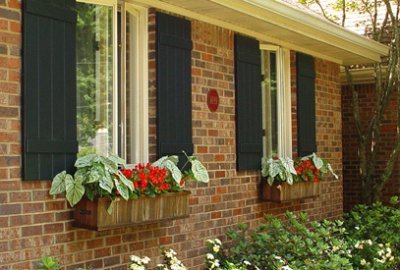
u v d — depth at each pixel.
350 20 11.01
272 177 7.14
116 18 5.43
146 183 5.11
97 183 4.73
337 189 9.26
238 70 6.94
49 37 4.68
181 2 5.92
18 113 4.48
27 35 4.52
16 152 4.47
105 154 5.32
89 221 4.78
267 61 7.92
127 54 5.73
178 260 5.59
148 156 5.77
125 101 5.59
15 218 4.46
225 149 6.73
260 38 7.48
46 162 4.64
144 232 5.60
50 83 4.68
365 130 10.61
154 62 5.79
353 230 8.10
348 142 11.05
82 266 4.97
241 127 6.95
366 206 8.93
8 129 4.42
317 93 8.82
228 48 6.86
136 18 5.80
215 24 6.63
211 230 6.47
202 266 6.31
